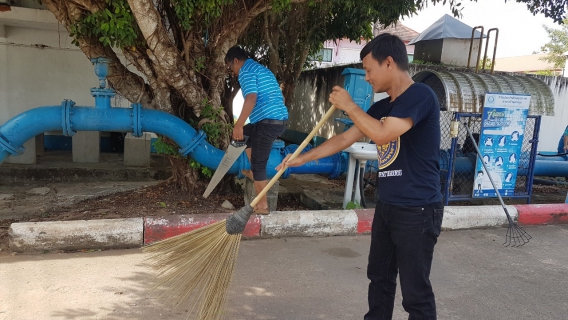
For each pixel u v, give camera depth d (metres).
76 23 4.60
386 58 2.27
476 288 3.80
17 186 6.87
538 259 4.57
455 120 5.93
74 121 4.71
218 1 4.61
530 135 7.17
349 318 3.19
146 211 5.31
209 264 2.62
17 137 4.59
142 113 4.93
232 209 5.53
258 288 3.56
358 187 5.79
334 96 2.28
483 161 5.68
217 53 5.54
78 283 3.46
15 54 8.02
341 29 8.52
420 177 2.30
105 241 4.15
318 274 3.89
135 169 7.63
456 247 4.81
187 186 5.95
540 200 7.72
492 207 5.69
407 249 2.32
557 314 3.41
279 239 4.71
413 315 2.38
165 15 5.19
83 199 5.98
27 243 3.96
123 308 3.13
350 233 4.97
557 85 9.63
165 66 4.87
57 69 8.31
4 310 3.02
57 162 7.81
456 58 9.52
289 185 7.53
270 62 8.43
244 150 4.92
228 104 6.77
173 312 3.11
